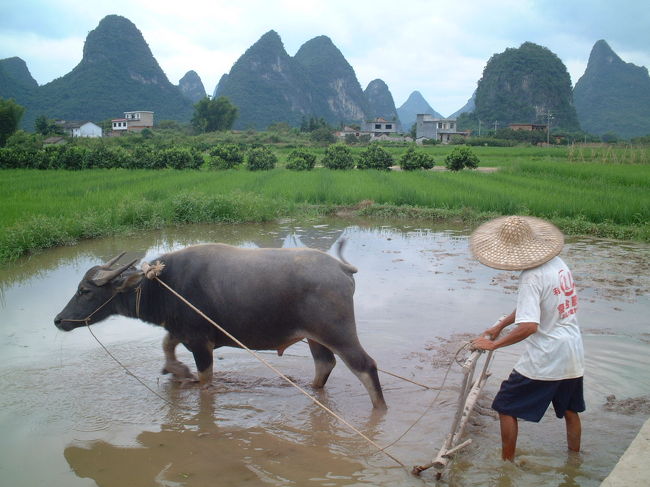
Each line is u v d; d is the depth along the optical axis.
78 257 9.77
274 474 3.65
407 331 6.08
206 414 4.46
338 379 5.12
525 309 3.30
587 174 20.89
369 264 9.14
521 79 140.38
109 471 3.70
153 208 13.04
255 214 13.53
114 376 5.09
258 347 4.73
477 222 13.52
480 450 3.87
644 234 11.03
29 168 27.00
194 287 4.64
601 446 3.87
